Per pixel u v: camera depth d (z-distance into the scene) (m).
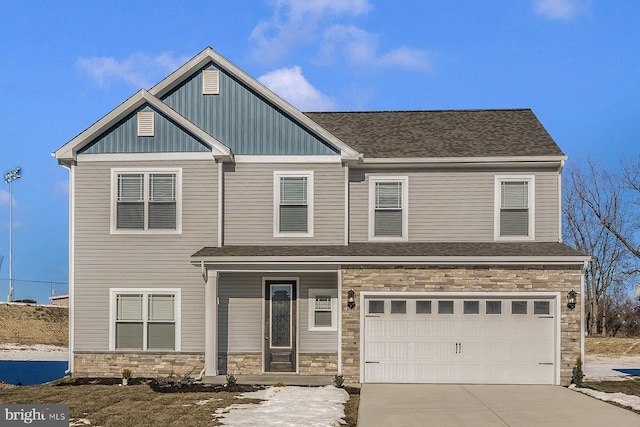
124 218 19.72
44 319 46.25
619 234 41.75
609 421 13.46
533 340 18.25
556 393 16.78
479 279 18.33
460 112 24.19
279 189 19.91
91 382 18.58
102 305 19.58
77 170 19.80
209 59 20.28
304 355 19.58
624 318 45.22
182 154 19.67
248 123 20.12
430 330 18.38
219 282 19.72
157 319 19.50
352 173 20.58
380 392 16.86
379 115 24.20
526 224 20.25
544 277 18.22
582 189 43.47
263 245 19.73
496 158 20.00
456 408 14.84
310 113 24.58
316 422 13.12
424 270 18.41
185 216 19.62
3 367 29.81
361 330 18.36
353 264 18.47
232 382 17.50
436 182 20.50
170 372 19.33
